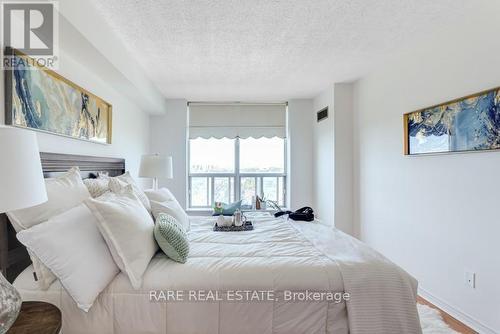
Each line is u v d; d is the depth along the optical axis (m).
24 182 0.87
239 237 1.91
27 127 1.48
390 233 2.75
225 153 4.35
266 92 3.80
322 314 1.27
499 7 1.70
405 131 2.49
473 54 1.86
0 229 1.24
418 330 1.27
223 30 2.05
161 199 2.25
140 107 3.60
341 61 2.71
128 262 1.23
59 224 1.16
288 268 1.33
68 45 1.72
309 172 4.20
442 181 2.12
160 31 2.06
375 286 1.29
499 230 1.71
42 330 0.90
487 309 1.78
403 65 2.54
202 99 4.12
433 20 1.94
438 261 2.16
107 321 1.19
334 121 3.44
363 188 3.23
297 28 2.04
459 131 1.95
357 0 1.70
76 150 2.04
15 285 1.19
